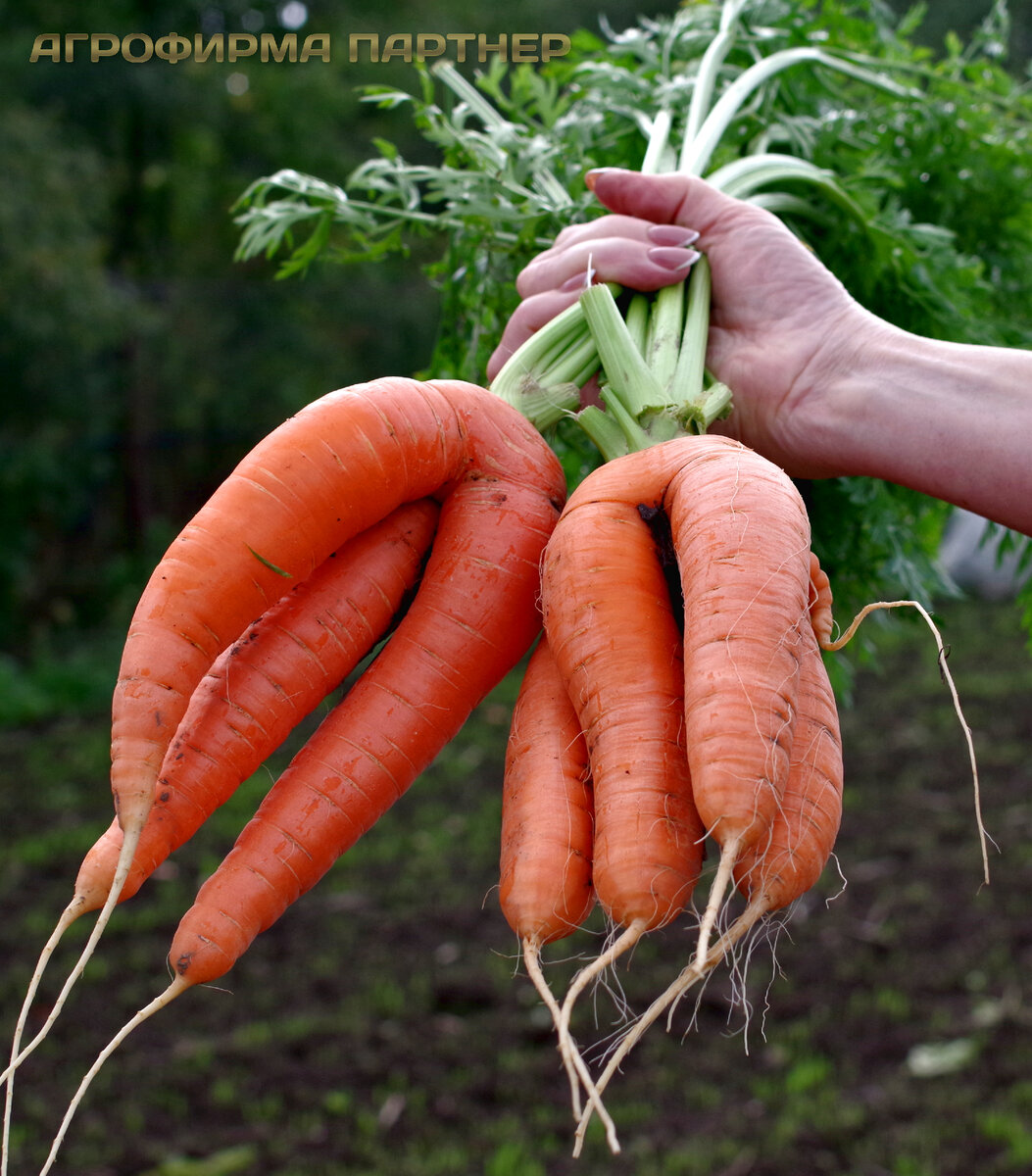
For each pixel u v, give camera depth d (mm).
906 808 5582
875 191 1866
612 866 1009
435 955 4316
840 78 2133
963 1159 3045
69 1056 3658
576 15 13102
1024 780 5832
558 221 1685
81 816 5801
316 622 1187
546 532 1228
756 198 1656
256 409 11859
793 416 1332
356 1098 3453
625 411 1279
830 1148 3135
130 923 4590
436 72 1857
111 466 10547
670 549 1165
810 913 4562
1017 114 2111
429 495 1274
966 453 1201
